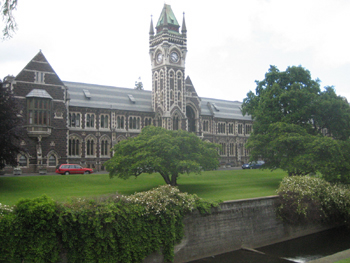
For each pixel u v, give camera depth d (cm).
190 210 2839
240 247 3272
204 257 3008
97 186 4666
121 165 4244
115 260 2352
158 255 2647
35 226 2058
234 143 10881
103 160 8050
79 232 2239
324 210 3753
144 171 4288
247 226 3353
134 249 2442
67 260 2203
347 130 5141
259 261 2961
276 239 3559
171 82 8862
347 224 3938
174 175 4550
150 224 2566
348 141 5012
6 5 1920
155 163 4003
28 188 4247
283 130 4866
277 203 3628
